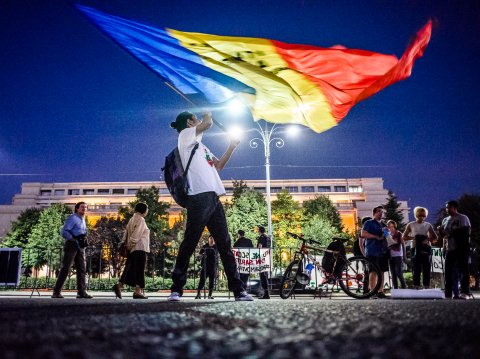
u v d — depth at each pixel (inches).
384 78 155.5
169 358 34.1
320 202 1752.0
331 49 161.9
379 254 327.3
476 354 36.6
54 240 1413.6
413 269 339.3
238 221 1253.1
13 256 376.5
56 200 2849.4
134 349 38.7
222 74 177.3
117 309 94.7
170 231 1518.2
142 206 304.5
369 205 2731.3
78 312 85.3
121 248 300.4
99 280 566.6
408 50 142.3
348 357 34.7
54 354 36.1
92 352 37.2
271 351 37.3
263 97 180.7
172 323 63.1
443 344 42.0
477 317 71.0
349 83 167.0
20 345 41.9
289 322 63.1
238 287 176.7
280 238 1348.4
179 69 178.1
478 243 1096.8
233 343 42.1
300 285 359.9
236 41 165.6
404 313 79.5
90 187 2972.4
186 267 174.7
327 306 105.0
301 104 178.2
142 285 294.2
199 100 181.0
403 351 37.8
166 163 181.2
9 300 154.9
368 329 53.9
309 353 36.4
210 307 101.9
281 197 1460.4
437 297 259.1
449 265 289.1
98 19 167.9
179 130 189.0
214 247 385.7
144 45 173.5
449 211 294.8
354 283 321.4
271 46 165.2
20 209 2751.0
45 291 553.3
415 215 346.3
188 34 166.4
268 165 771.4
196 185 175.3
